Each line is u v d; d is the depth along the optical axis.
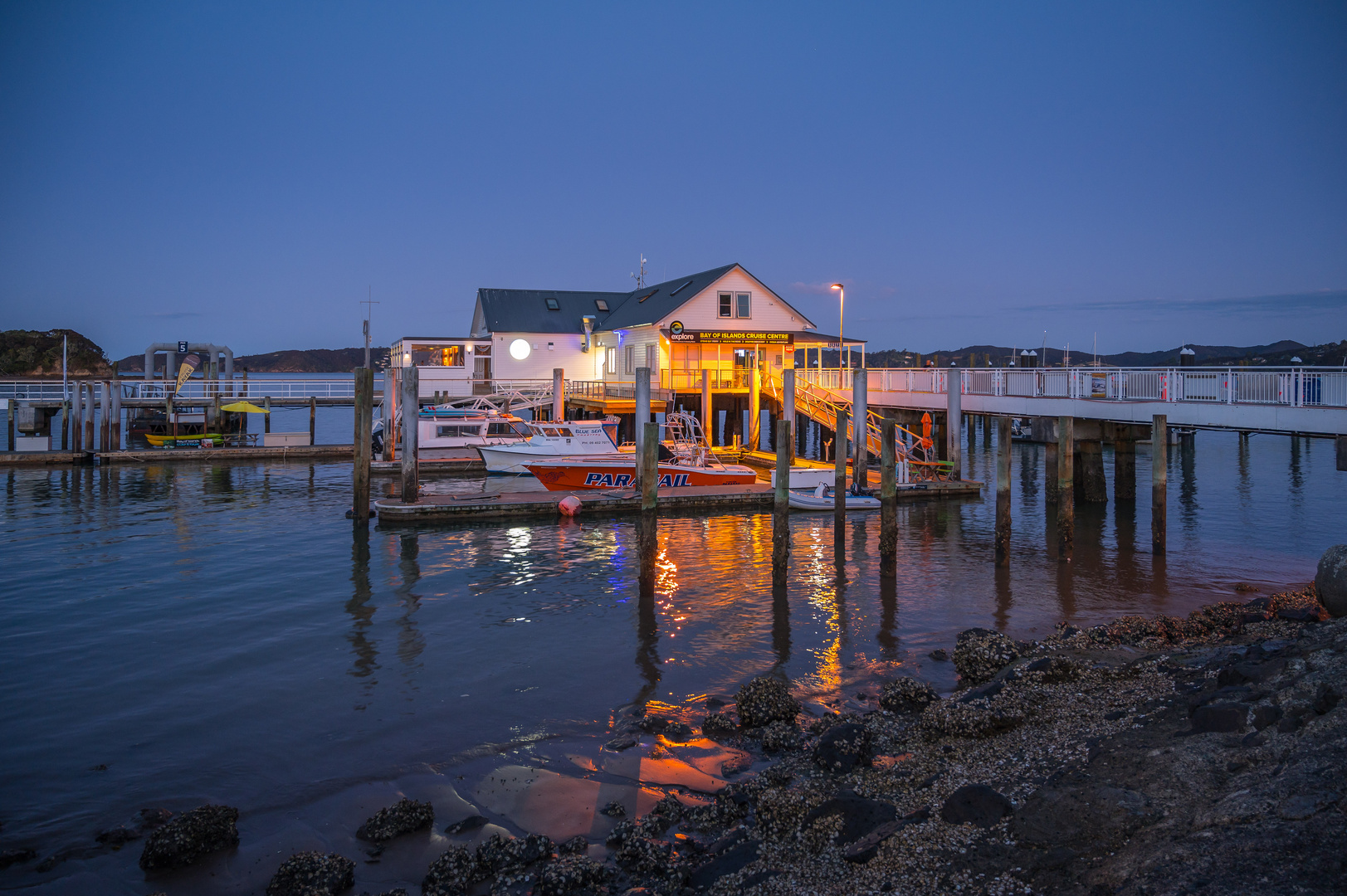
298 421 75.19
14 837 8.19
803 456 43.56
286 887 7.20
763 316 44.34
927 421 32.56
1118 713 8.85
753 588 17.66
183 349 54.69
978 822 6.71
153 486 33.19
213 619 15.48
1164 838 5.75
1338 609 11.99
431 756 9.95
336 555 20.81
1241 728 7.23
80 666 12.98
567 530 23.98
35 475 36.16
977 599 16.75
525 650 13.81
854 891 6.20
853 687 12.05
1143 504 28.84
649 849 7.42
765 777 8.73
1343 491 31.75
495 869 7.43
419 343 49.41
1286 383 17.98
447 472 38.25
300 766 9.70
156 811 8.58
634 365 47.16
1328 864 4.85
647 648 13.92
